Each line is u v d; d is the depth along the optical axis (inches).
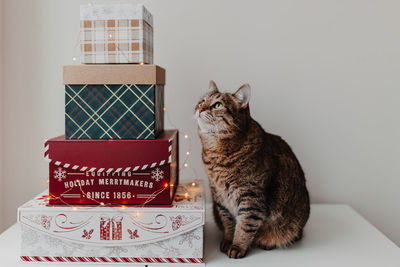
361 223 48.4
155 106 38.1
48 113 53.6
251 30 52.7
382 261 37.5
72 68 37.0
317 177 55.0
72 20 52.4
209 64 53.2
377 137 54.2
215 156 39.8
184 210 36.2
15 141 53.9
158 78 38.9
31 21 52.2
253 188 39.0
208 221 50.5
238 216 40.3
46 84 53.2
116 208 36.3
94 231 36.2
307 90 53.5
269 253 39.8
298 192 42.4
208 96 40.5
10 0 51.8
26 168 54.4
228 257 38.6
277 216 40.9
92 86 37.4
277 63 53.1
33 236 36.3
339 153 54.6
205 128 39.6
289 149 44.4
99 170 36.5
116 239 36.3
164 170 36.9
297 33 52.7
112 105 37.5
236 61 53.1
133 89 37.4
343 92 53.5
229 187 40.0
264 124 53.9
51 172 36.9
